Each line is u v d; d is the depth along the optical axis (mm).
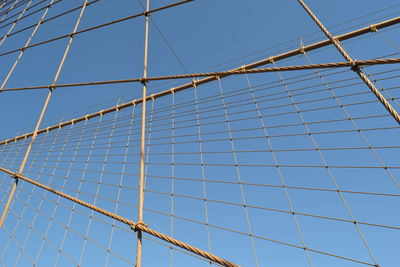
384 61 2771
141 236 2969
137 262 2754
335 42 3240
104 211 3521
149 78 4781
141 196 3252
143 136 3900
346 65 2992
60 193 4336
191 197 3768
